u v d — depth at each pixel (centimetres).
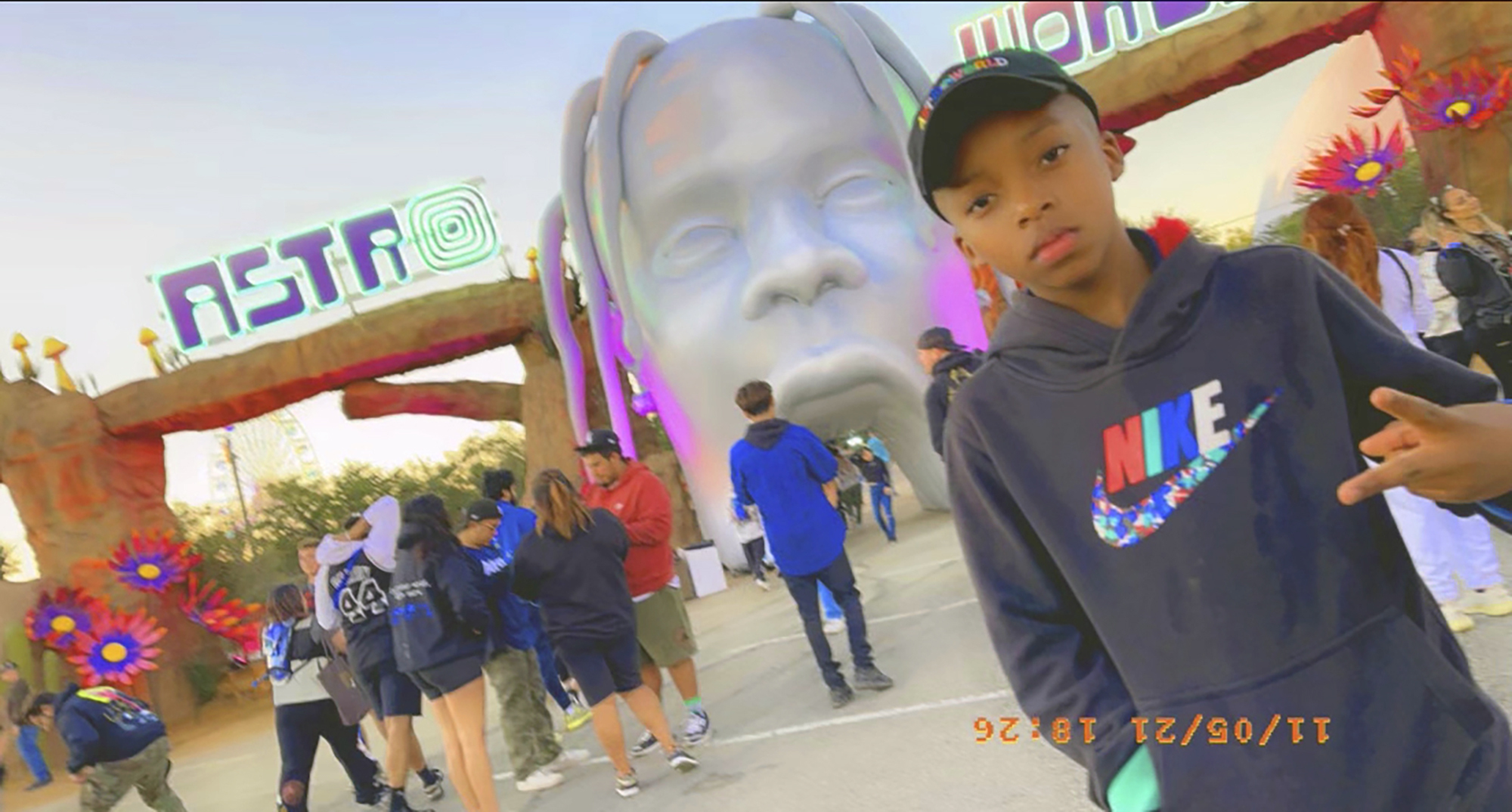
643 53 1152
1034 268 98
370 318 1343
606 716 439
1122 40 1427
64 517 1303
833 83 1112
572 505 439
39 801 1011
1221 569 95
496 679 500
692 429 1160
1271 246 102
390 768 482
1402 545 99
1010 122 93
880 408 1137
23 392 1336
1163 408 98
